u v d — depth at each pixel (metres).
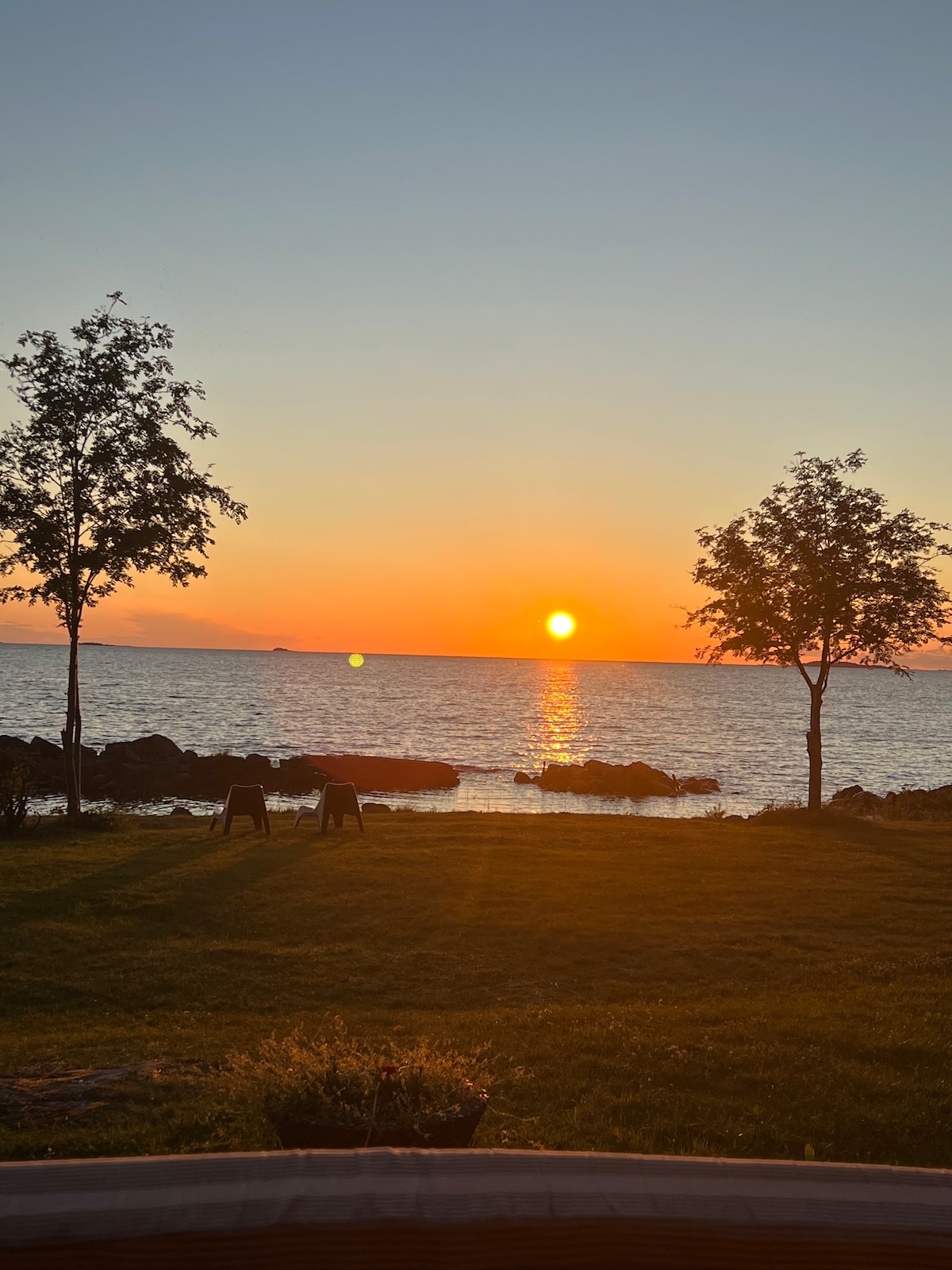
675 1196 1.64
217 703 122.75
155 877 18.73
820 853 22.61
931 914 17.05
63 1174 1.58
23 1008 12.16
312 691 157.25
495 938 15.54
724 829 26.50
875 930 16.06
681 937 15.69
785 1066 8.76
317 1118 5.08
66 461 25.05
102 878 18.61
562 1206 1.61
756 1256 1.59
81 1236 1.50
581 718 118.44
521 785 59.19
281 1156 1.67
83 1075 8.55
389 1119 5.10
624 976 13.80
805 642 29.75
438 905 17.34
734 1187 1.67
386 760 59.03
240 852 21.48
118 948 14.72
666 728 106.31
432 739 85.62
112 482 25.11
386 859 21.06
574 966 14.22
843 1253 1.60
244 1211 1.55
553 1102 7.77
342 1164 1.66
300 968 13.91
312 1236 1.54
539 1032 10.29
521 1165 1.68
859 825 28.00
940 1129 7.32
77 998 12.57
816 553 28.95
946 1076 8.55
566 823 27.16
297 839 23.47
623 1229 1.59
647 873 20.14
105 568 25.25
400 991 13.06
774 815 29.11
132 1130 6.93
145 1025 11.35
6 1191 1.55
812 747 29.97
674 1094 7.99
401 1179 1.63
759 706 163.38
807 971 13.77
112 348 25.39
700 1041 9.64
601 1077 8.48
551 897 18.00
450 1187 1.62
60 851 21.39
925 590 28.55
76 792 25.77
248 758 55.31
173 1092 8.01
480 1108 5.25
